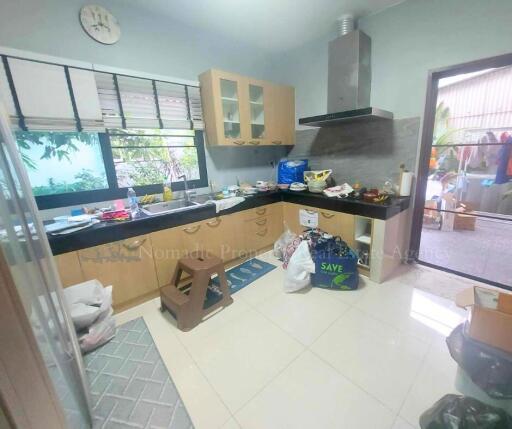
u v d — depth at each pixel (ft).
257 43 9.85
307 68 10.07
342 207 8.07
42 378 2.05
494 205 8.96
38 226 3.51
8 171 2.68
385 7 7.58
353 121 8.58
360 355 5.03
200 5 7.21
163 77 7.75
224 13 7.64
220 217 8.22
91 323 5.52
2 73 5.36
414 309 6.38
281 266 8.99
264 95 9.62
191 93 8.53
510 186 8.45
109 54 6.97
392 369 4.68
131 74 7.14
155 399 4.33
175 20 8.03
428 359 4.87
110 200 7.59
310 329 5.83
